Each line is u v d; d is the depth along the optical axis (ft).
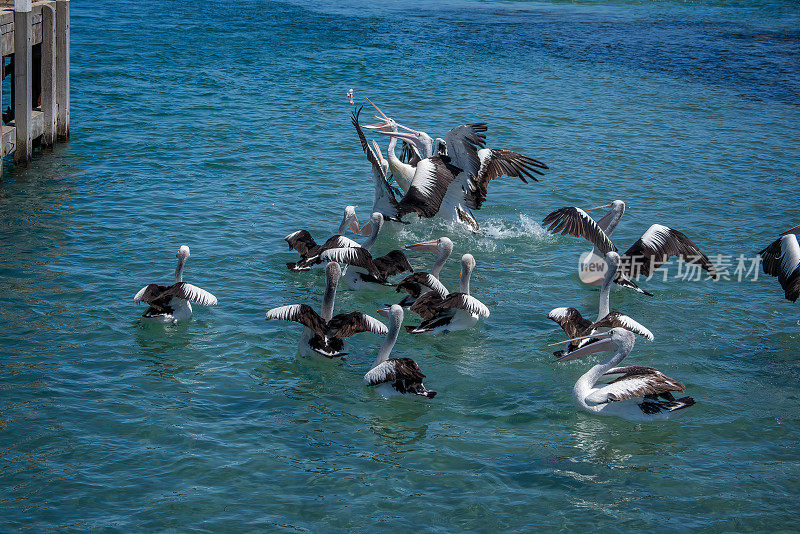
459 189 58.29
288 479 30.14
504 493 29.73
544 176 71.31
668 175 72.59
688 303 47.42
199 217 57.72
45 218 55.83
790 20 183.21
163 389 35.99
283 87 100.99
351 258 45.85
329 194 64.80
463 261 43.80
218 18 148.77
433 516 28.35
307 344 39.24
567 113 94.99
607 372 35.96
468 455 32.09
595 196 66.59
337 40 134.82
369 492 29.53
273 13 158.71
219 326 42.37
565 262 53.57
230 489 29.43
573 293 48.49
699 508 29.14
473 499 29.32
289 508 28.53
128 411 34.04
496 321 44.42
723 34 161.27
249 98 94.63
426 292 44.86
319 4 175.63
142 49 117.50
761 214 62.85
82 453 31.01
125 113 85.20
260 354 39.75
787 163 77.56
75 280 46.37
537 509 28.89
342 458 31.60
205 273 48.65
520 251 55.36
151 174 66.95
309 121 86.33
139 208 58.85
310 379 37.68
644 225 59.98
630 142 83.56
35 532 26.66
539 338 42.50
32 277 46.39
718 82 117.50
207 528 27.35
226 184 65.51
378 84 105.50
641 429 34.35
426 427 34.09
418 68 116.88
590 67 124.67
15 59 65.57
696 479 30.86
